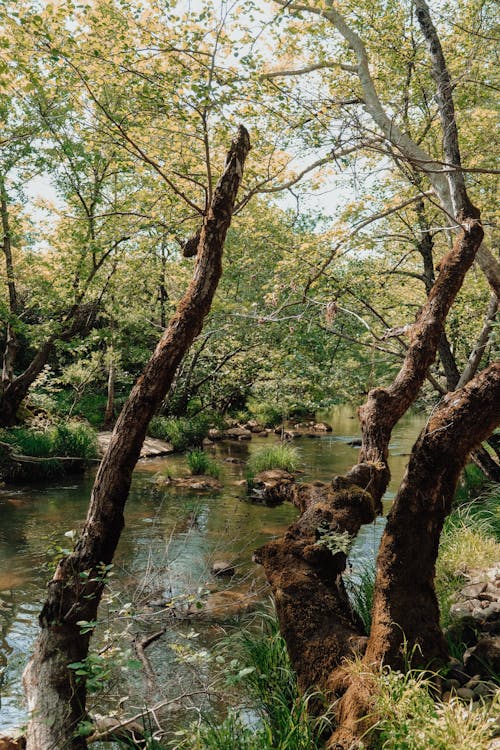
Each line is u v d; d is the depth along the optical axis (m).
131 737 4.04
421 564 3.65
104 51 5.13
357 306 10.07
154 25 5.18
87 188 12.09
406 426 25.81
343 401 11.17
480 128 8.27
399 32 8.32
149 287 17.20
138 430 3.70
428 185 9.04
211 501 12.00
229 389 22.78
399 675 3.26
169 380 3.77
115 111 6.07
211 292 3.90
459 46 8.01
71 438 14.24
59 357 20.66
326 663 3.69
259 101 5.70
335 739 3.24
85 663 3.46
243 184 6.81
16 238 13.80
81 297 13.80
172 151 6.28
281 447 16.11
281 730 3.58
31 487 12.51
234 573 7.79
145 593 6.77
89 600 3.61
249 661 4.68
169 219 7.05
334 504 4.41
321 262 7.37
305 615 3.92
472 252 4.85
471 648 4.08
